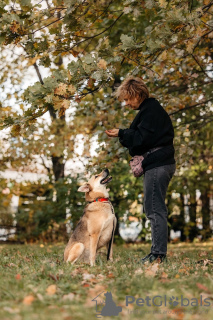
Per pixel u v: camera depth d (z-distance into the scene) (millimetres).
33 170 13305
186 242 13859
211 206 14750
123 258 5891
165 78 8328
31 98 4832
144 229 12484
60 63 12234
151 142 4621
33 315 2543
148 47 5094
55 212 12234
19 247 9555
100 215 5320
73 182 11914
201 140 11203
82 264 5016
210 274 4164
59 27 5523
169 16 4715
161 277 3807
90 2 5426
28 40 5340
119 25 9336
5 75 11008
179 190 13062
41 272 3986
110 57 4957
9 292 3086
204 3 5316
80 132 10734
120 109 7992
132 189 11664
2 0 5406
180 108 7426
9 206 13867
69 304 2889
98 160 6992
